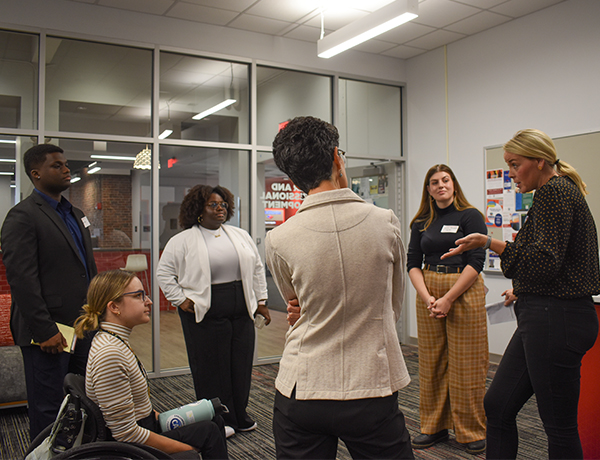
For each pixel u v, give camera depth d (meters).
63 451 1.56
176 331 4.47
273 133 5.00
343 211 1.18
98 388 1.61
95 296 1.73
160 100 4.49
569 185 1.66
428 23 4.65
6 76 3.90
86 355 2.37
